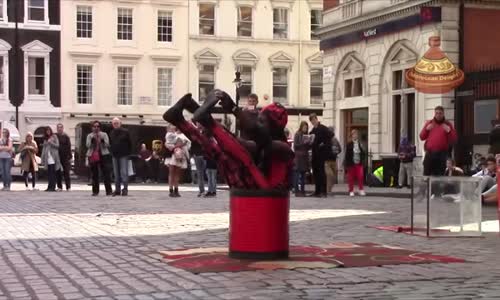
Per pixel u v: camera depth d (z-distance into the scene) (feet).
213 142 26.11
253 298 19.81
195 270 24.00
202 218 43.21
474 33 86.33
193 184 102.68
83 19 153.69
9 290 21.03
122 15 155.94
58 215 45.21
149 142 125.49
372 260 26.45
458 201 34.53
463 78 79.66
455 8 85.61
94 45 153.79
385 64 95.55
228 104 25.91
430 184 34.45
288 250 26.91
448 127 48.14
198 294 20.35
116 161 66.59
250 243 26.20
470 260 26.86
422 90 81.66
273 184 26.21
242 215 26.25
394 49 93.50
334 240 32.96
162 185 101.65
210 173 65.51
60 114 151.02
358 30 101.09
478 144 78.43
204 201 58.80
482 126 78.02
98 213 46.68
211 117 25.50
